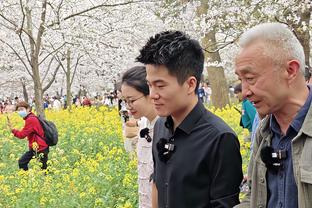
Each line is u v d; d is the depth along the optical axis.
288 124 2.03
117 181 6.68
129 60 19.05
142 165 3.25
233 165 2.29
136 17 16.97
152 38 2.36
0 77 26.27
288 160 2.00
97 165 7.44
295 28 10.57
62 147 11.36
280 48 1.93
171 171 2.39
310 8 10.77
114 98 28.78
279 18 10.53
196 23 13.72
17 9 15.28
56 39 16.11
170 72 2.28
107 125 13.91
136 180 6.62
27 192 6.18
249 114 6.66
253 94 1.97
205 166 2.32
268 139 2.12
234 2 12.36
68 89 22.77
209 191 2.33
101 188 6.30
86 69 26.23
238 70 1.99
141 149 3.24
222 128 2.33
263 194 2.12
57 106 26.58
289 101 1.99
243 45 2.00
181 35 2.32
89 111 18.16
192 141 2.35
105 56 17.95
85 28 16.20
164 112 2.35
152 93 2.34
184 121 2.37
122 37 17.19
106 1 16.02
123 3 14.65
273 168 2.04
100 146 10.98
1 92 32.78
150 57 2.29
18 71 24.64
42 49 16.94
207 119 2.38
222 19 12.80
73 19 15.98
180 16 15.30
